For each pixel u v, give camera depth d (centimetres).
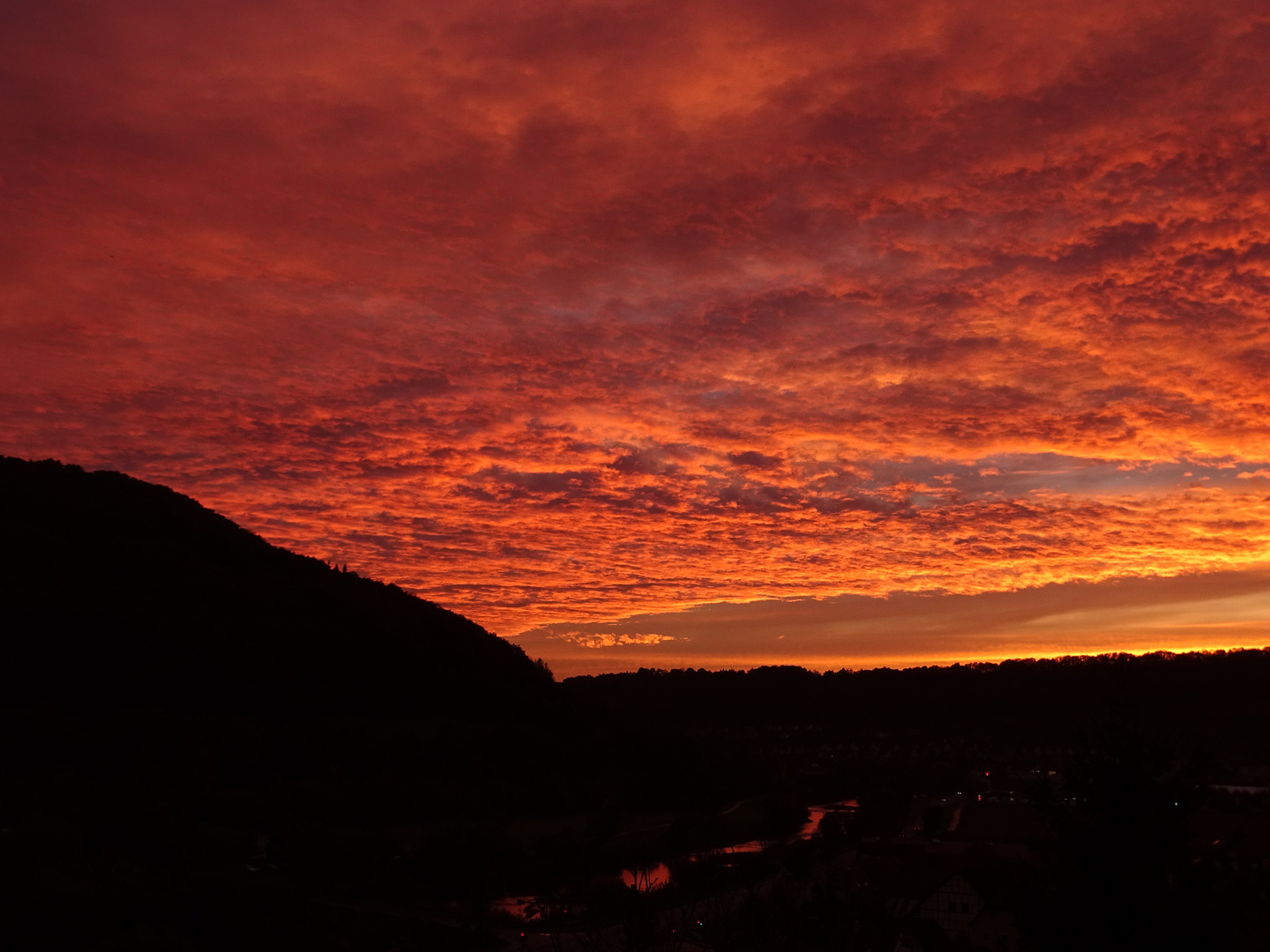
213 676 12488
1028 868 1366
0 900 4019
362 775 10475
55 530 15762
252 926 4428
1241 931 1254
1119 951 1230
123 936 4025
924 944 3703
